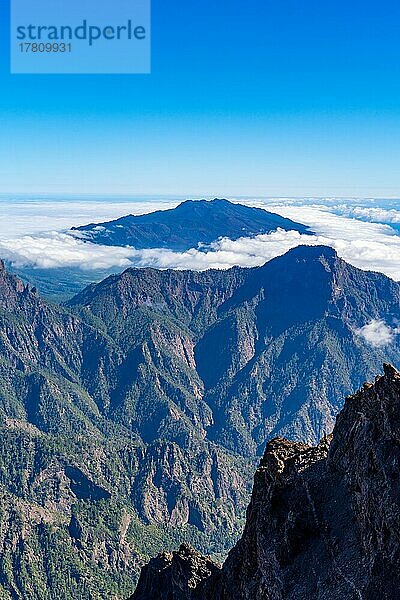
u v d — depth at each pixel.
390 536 58.19
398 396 66.50
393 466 62.34
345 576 59.91
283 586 64.75
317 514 68.62
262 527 73.00
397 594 54.38
